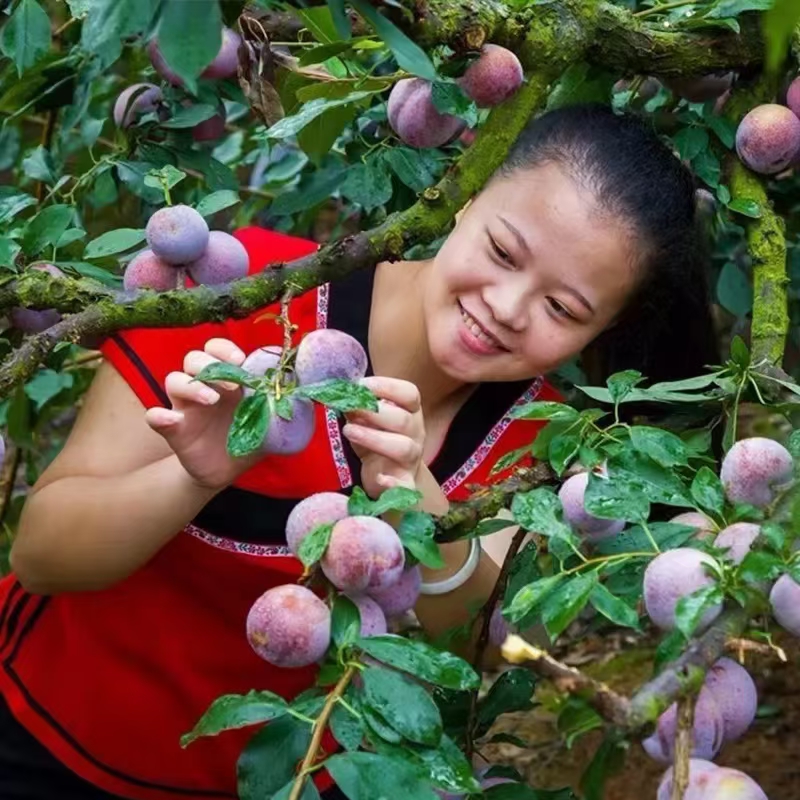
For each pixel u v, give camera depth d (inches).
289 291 41.7
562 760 99.1
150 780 54.2
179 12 29.8
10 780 54.7
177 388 39.3
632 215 47.6
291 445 37.7
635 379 44.3
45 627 55.2
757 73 58.9
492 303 47.4
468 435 54.2
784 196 67.4
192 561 52.4
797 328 75.0
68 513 46.3
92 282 44.1
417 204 44.6
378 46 54.8
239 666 53.4
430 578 46.4
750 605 33.5
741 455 39.3
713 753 36.0
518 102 47.6
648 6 69.1
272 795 36.0
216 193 50.4
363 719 34.5
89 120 75.9
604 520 39.9
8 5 58.6
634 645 107.7
